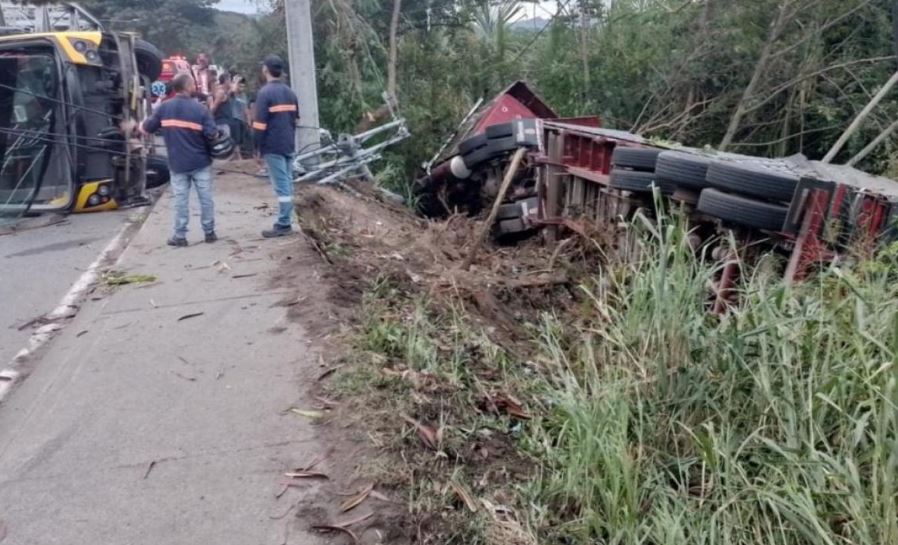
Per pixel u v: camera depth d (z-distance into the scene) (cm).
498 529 364
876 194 584
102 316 623
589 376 468
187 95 809
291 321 579
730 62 1628
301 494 377
